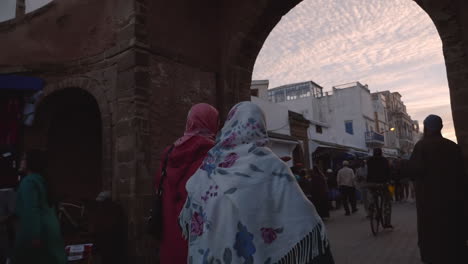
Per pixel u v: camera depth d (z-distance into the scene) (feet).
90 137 23.50
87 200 16.11
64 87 20.02
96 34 19.63
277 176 4.45
